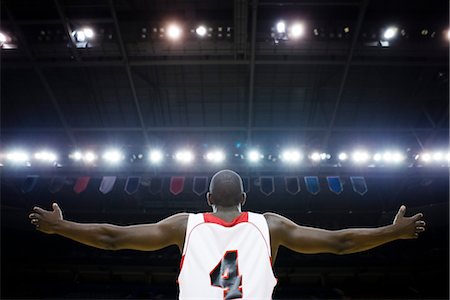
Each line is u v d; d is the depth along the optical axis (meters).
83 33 15.22
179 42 15.32
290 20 14.86
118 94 17.62
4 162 16.78
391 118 18.09
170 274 19.25
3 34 15.25
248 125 17.59
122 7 15.16
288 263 19.16
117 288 19.02
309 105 17.83
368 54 15.71
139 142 18.58
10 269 18.78
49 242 20.03
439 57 15.70
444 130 17.27
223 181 2.71
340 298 18.34
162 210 19.22
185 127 17.89
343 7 14.98
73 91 17.62
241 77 16.98
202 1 14.91
